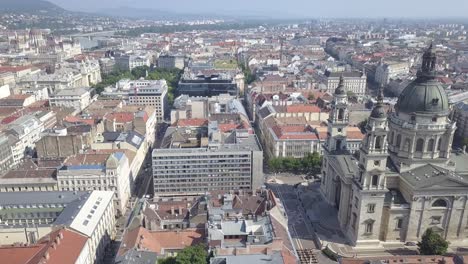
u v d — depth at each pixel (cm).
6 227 18775
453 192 19825
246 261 15200
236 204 19975
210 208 19512
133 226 18075
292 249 16862
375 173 19175
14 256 16388
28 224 19238
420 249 19125
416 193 19725
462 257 15662
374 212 19938
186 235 17850
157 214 19425
